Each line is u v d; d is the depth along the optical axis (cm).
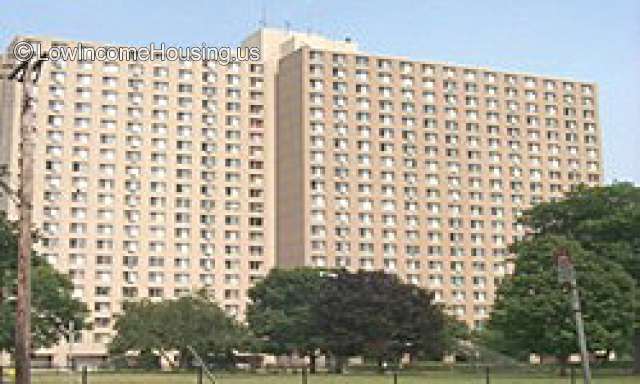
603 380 6150
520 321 7419
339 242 17425
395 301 9481
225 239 17662
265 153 18188
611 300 7225
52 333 8562
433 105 18562
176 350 12962
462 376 7988
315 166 17450
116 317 12575
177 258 17288
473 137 18762
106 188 17038
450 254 18212
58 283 8625
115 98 17288
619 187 8406
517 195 18900
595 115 19838
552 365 10050
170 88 17675
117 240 16962
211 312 11881
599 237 8112
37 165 16588
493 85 19112
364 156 17862
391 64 18362
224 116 17975
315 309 9962
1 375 5444
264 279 12506
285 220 17875
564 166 19375
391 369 10788
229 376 8725
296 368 12694
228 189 17812
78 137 16950
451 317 12988
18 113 16412
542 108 19438
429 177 18312
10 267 5969
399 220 17938
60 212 16662
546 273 7381
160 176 17400
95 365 14475
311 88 17662
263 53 18600
